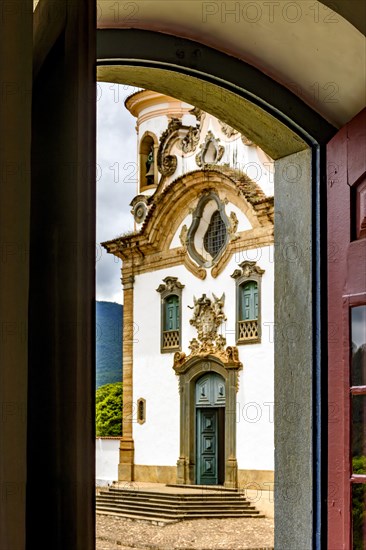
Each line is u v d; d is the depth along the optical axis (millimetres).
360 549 4203
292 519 4555
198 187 27094
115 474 29750
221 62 4465
